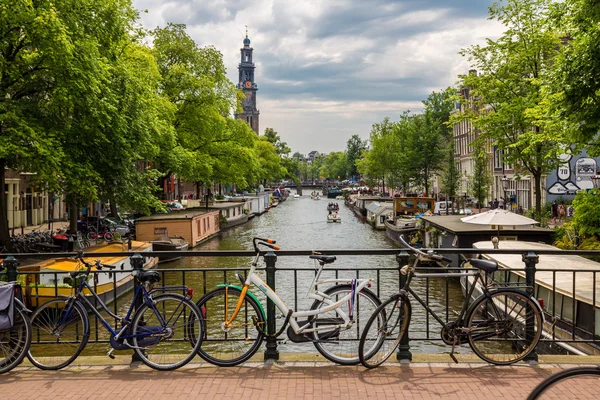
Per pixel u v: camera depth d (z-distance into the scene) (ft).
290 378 18.74
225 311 20.29
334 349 20.34
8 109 60.49
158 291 20.34
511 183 161.79
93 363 20.63
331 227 191.62
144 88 81.51
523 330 20.16
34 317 20.34
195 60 138.51
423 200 166.71
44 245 82.43
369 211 209.15
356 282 20.06
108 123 65.98
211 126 141.59
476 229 82.94
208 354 20.13
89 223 121.70
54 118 66.03
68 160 63.52
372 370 19.43
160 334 19.84
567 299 38.81
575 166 113.70
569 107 45.34
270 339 20.24
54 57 59.00
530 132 74.90
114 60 76.13
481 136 95.50
